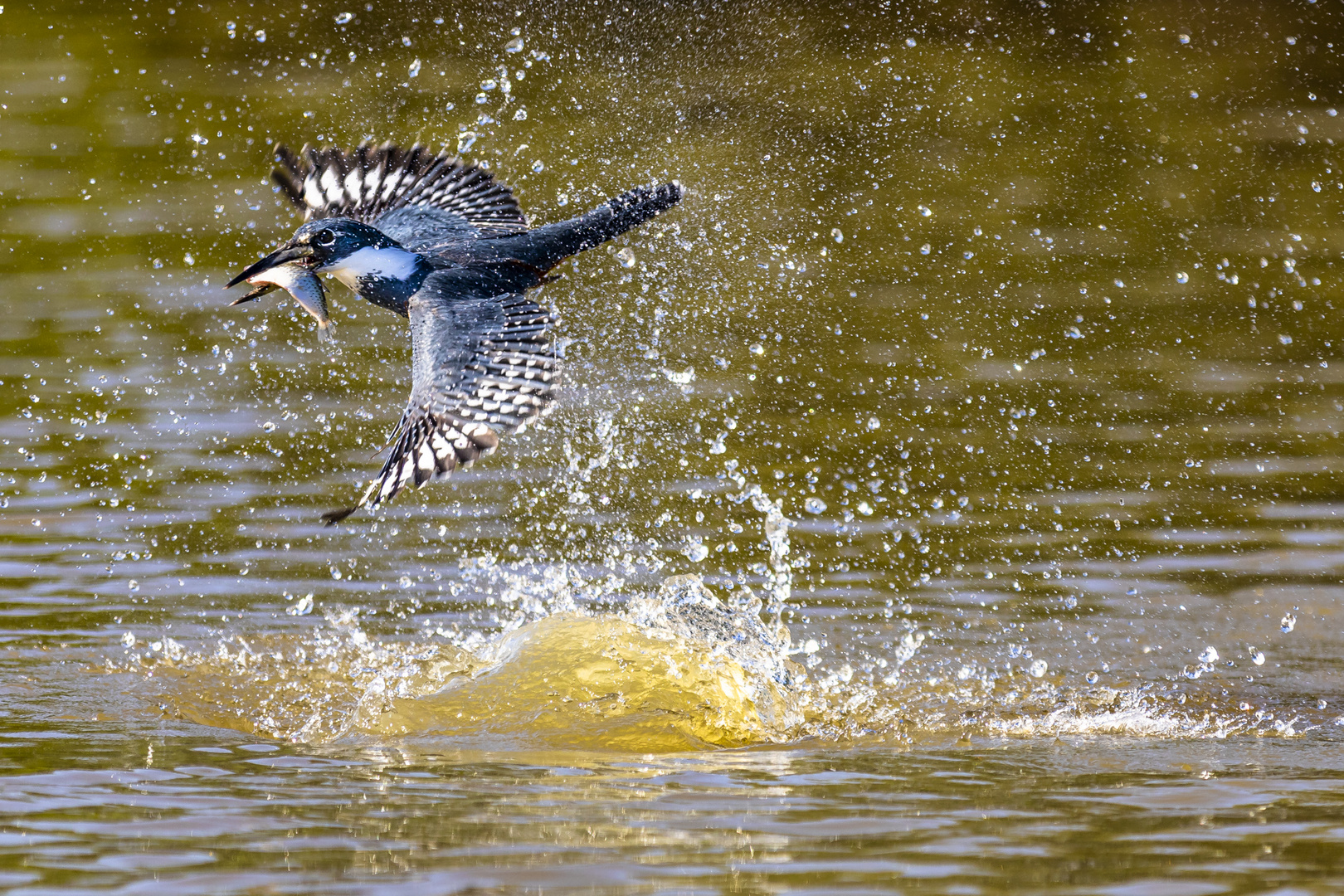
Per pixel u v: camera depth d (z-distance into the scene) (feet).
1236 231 75.72
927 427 48.93
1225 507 42.14
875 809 22.57
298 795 23.15
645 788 23.72
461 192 29.58
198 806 22.45
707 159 77.00
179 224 73.51
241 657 31.63
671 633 30.48
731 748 26.73
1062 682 30.81
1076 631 33.76
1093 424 49.49
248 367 54.75
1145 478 44.60
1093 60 106.52
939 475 44.70
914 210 76.79
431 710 28.17
